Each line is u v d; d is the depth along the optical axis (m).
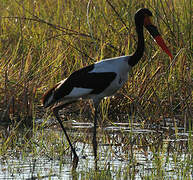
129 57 10.34
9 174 8.38
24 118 12.24
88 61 13.18
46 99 10.13
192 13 14.16
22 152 9.64
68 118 12.67
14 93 12.44
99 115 12.48
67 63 13.74
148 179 8.03
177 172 8.46
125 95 12.02
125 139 10.80
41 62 13.70
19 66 13.45
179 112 12.61
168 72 12.71
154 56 13.22
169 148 10.10
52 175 8.36
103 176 8.20
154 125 11.88
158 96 12.59
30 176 8.27
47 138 10.71
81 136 11.02
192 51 13.29
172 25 14.09
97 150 9.93
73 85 9.90
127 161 9.30
